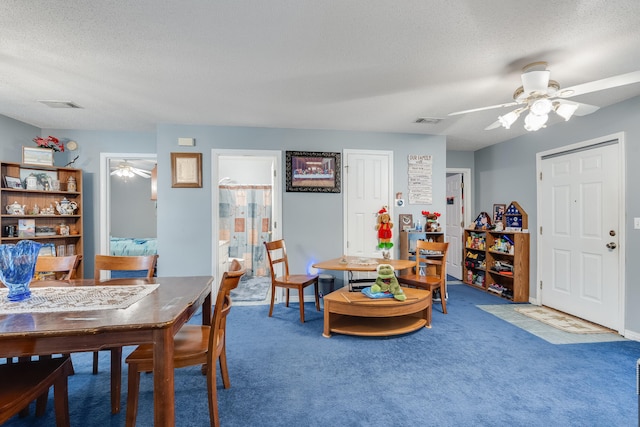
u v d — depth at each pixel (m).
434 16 1.63
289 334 2.81
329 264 3.11
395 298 2.74
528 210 3.98
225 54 2.02
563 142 3.46
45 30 1.72
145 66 2.18
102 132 3.92
